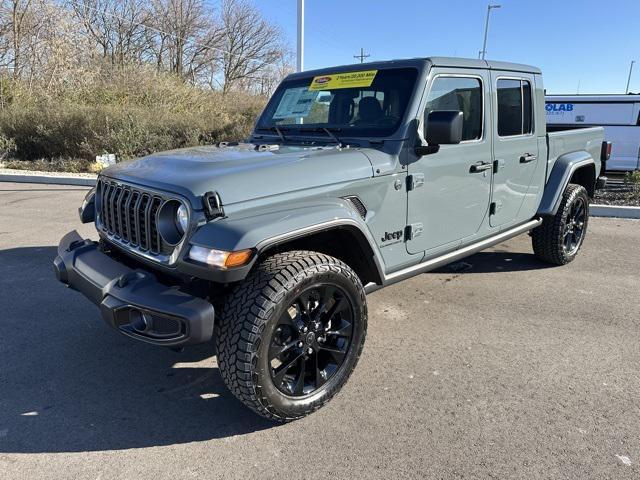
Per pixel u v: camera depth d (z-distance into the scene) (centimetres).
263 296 249
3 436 266
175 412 290
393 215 333
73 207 833
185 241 255
